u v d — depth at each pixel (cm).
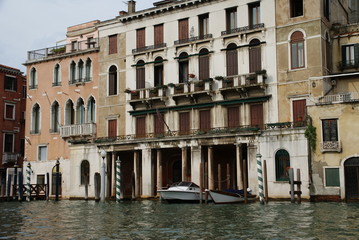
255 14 3434
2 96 5094
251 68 3381
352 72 3247
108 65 4072
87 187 3547
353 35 3278
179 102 3650
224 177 3472
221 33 3506
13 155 5103
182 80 3688
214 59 3525
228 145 3288
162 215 2184
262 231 1580
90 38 4256
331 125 2922
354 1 3966
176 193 2944
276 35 3303
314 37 3169
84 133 4094
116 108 3988
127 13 4081
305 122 2992
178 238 1468
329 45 3322
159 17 3822
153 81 3803
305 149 2939
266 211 2252
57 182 3700
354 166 2839
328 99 3002
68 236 1537
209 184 3244
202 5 3612
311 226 1670
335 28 3344
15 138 5200
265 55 3331
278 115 3250
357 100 2861
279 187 3005
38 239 1479
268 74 3306
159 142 3484
